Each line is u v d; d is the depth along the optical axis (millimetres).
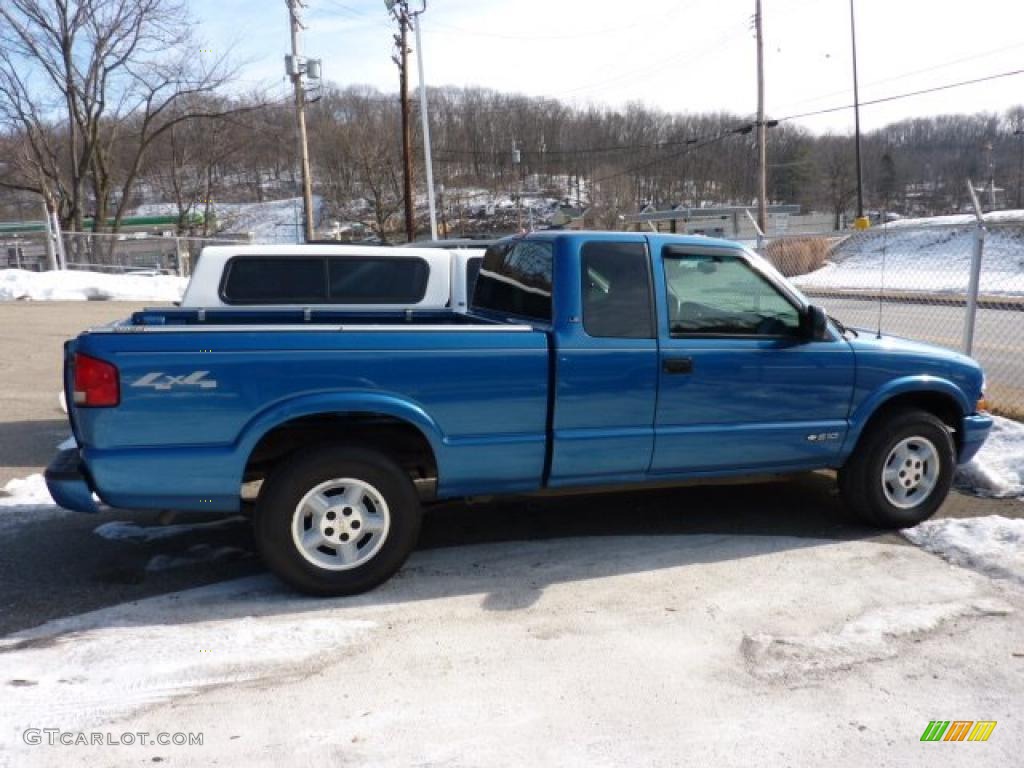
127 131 36781
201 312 5316
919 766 2627
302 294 6285
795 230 60281
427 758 2645
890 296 15523
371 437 4117
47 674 3150
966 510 5199
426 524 4992
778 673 3182
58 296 21812
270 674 3180
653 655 3326
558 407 4078
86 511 3701
